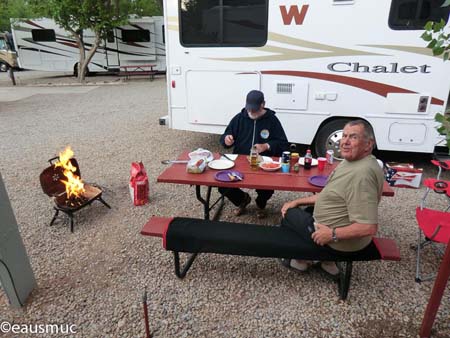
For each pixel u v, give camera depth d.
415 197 3.91
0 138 6.41
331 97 4.36
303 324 2.20
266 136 3.31
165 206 3.76
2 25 22.09
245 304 2.37
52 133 6.73
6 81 15.03
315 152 4.76
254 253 2.33
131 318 2.26
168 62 4.84
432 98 4.04
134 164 3.79
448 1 1.90
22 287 2.35
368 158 2.08
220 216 3.55
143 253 2.93
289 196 3.97
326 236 2.13
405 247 2.97
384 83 4.14
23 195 4.04
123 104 9.64
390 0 3.86
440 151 4.29
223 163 3.04
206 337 2.11
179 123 5.09
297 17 4.20
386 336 2.11
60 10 12.41
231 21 4.45
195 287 2.53
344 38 4.12
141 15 14.97
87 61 14.10
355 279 2.59
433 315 2.01
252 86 4.61
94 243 3.08
